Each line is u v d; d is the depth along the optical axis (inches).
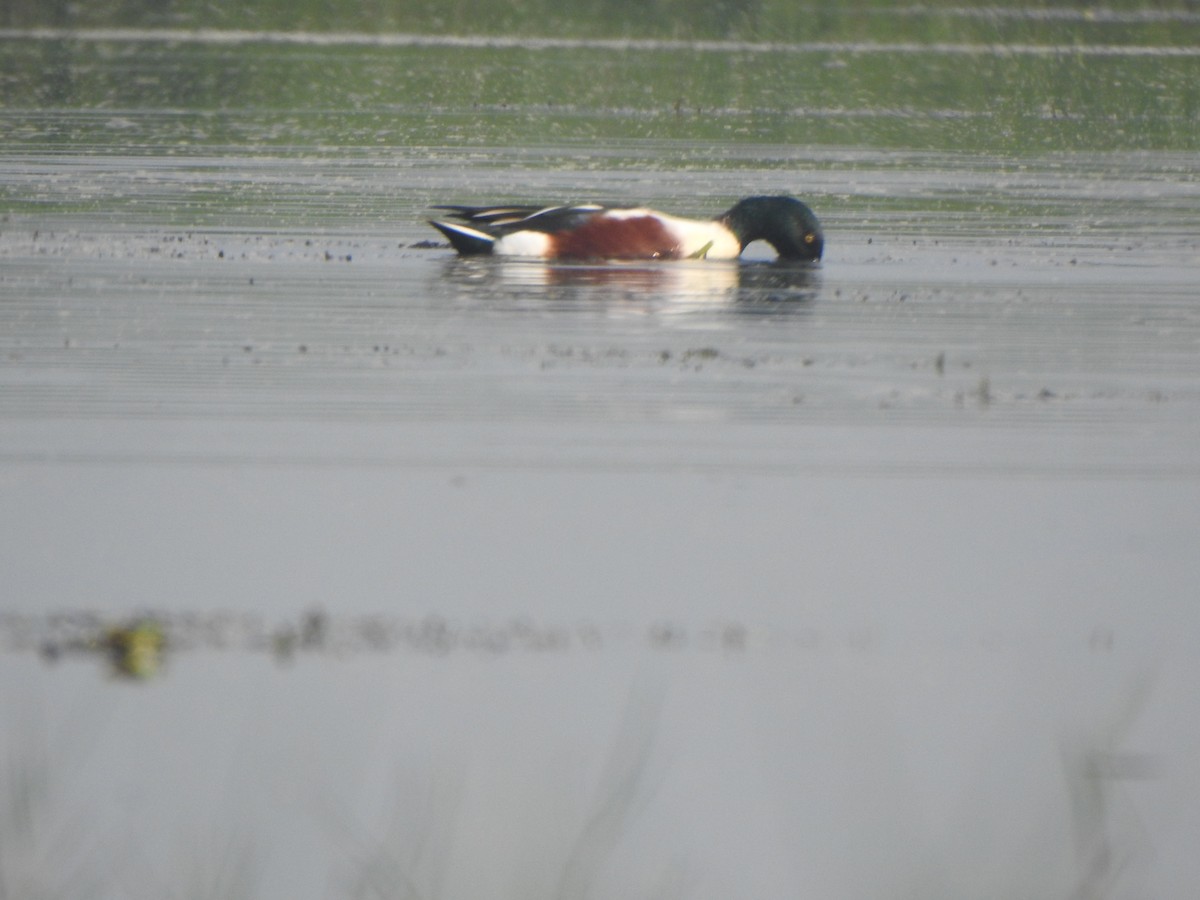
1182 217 1841.8
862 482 911.7
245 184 1989.4
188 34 3740.2
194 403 1031.6
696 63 3363.7
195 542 820.0
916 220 1812.3
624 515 857.5
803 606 763.4
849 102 2915.8
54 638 717.9
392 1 3860.7
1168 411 1042.7
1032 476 925.8
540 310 1334.9
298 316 1286.9
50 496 872.3
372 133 2493.8
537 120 2662.4
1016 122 2723.9
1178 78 3230.8
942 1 4013.3
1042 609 763.4
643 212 1585.9
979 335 1253.7
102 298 1336.1
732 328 1277.1
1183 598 772.0
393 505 866.8
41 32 3720.5
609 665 701.3
